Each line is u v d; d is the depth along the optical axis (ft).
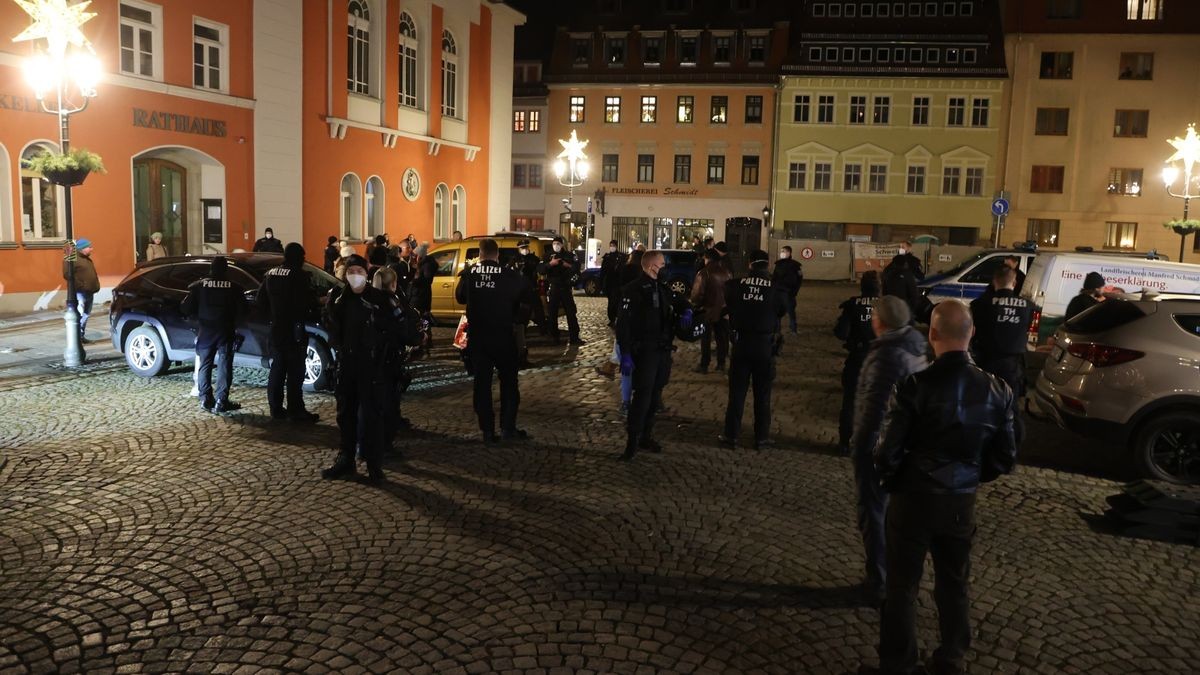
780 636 14.79
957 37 146.51
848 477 24.43
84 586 16.37
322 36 81.41
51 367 40.06
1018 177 146.61
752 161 157.38
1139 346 24.63
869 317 25.57
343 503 21.21
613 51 161.79
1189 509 19.84
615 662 13.69
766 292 26.37
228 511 20.56
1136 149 142.92
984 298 26.07
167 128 65.46
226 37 70.74
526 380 39.24
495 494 22.09
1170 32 139.74
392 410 24.86
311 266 38.83
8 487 22.21
